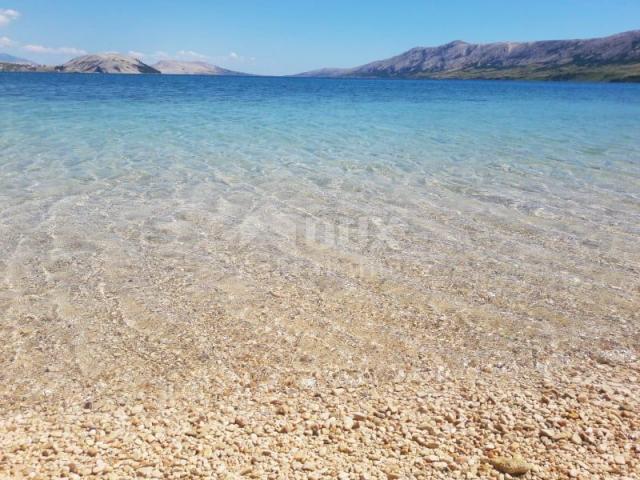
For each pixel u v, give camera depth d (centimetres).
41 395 471
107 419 438
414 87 9662
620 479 362
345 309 641
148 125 2223
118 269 738
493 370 520
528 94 6706
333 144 1828
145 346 554
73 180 1199
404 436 415
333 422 434
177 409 454
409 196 1138
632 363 533
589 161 1563
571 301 668
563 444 401
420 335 586
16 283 686
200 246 830
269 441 408
